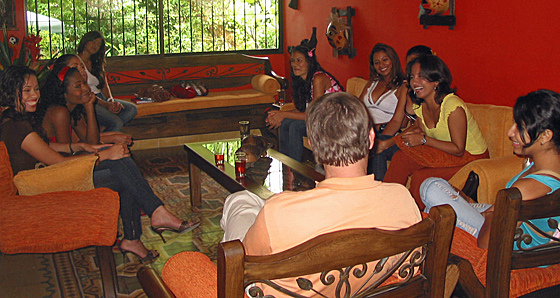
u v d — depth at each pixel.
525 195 1.84
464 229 2.25
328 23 5.43
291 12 6.55
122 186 3.03
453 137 3.12
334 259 1.27
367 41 5.11
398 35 4.65
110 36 6.31
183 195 4.26
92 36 4.76
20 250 2.37
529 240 1.74
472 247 2.09
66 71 3.62
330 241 1.25
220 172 3.44
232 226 1.81
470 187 2.92
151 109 5.40
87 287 2.82
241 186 3.15
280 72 6.88
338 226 1.32
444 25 4.02
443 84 3.14
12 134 2.68
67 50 6.15
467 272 1.77
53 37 6.07
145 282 1.72
